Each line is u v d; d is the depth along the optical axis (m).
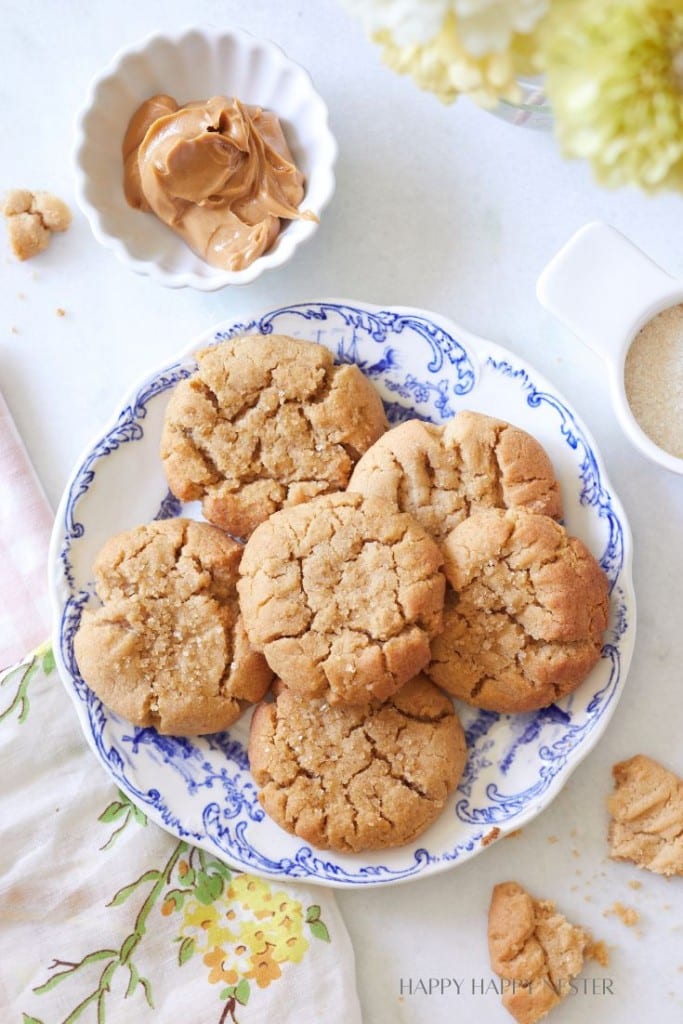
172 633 0.52
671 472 0.53
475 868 0.54
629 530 0.52
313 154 0.54
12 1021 0.53
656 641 0.54
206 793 0.53
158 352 0.56
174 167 0.52
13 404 0.56
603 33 0.36
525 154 0.55
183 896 0.54
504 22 0.36
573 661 0.50
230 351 0.53
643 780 0.53
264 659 0.52
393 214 0.55
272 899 0.54
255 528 0.53
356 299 0.55
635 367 0.52
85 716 0.52
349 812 0.51
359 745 0.51
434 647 0.51
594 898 0.54
